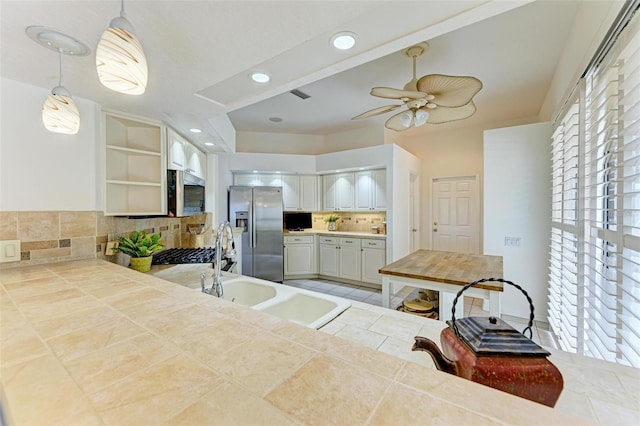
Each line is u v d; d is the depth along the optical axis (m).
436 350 0.67
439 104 2.41
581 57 2.00
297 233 5.19
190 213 2.96
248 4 1.10
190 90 1.85
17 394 0.48
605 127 1.55
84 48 1.33
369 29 1.33
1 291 1.11
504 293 3.43
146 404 0.46
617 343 1.31
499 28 2.26
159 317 0.84
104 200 2.06
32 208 1.67
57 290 1.12
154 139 2.47
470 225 4.94
